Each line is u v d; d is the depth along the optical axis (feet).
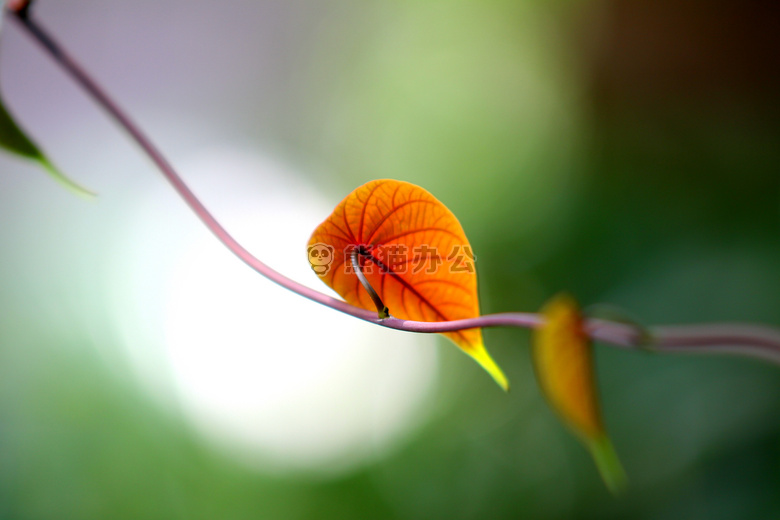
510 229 6.20
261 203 6.48
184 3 7.09
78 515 4.61
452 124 6.96
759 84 5.36
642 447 4.14
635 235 5.34
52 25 6.52
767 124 5.23
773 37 5.31
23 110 5.70
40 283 5.34
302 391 5.79
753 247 4.55
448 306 1.18
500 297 5.79
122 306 5.56
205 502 5.12
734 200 5.02
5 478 4.50
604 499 4.37
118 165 5.99
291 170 6.98
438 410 5.59
